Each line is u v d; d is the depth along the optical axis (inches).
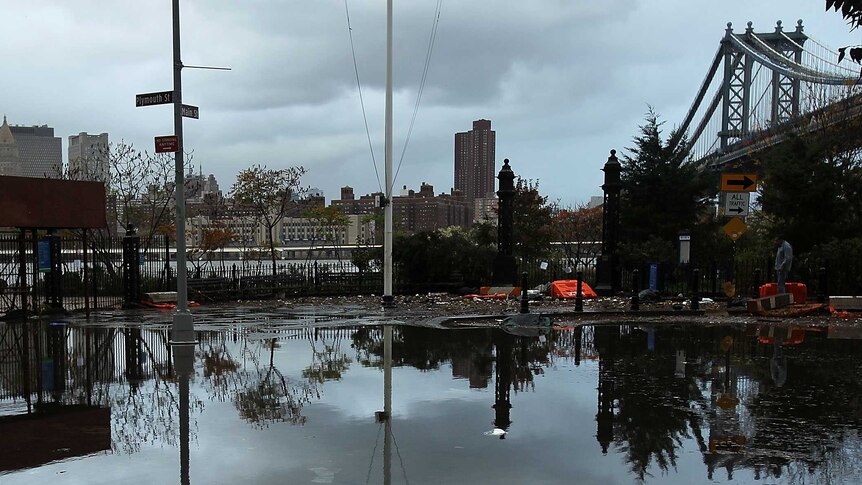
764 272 864.3
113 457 222.2
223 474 203.5
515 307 757.3
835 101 1378.0
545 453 223.6
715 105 2389.3
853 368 382.6
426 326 601.9
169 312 736.3
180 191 476.7
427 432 249.3
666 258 925.2
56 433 252.8
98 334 549.3
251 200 1478.8
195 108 488.1
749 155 1563.7
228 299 895.1
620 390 324.2
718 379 351.6
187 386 337.4
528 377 358.3
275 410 284.5
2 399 314.0
